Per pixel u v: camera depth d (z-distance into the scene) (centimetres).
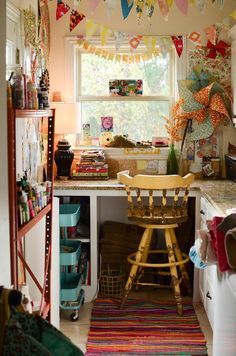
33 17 402
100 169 468
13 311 174
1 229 216
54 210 354
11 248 238
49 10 472
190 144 488
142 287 468
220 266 260
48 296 328
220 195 384
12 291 176
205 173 484
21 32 362
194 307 422
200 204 427
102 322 395
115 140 491
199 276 422
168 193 432
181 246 465
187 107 477
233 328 237
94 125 503
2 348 165
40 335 173
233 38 452
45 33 455
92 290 439
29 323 173
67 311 412
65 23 477
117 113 501
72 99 485
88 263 444
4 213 220
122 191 429
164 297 446
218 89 473
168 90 497
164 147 491
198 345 356
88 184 440
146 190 438
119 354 344
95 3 415
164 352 347
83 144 500
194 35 454
